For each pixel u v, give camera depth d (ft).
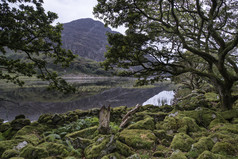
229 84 28.45
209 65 32.65
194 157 14.12
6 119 58.08
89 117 30.19
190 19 41.73
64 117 29.45
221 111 29.09
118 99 103.71
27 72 31.65
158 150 16.60
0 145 16.89
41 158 14.78
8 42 24.17
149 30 32.53
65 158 14.89
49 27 28.53
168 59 31.09
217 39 27.17
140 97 110.32
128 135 19.38
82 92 140.56
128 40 28.22
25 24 26.45
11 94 126.82
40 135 23.91
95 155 14.79
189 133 20.85
